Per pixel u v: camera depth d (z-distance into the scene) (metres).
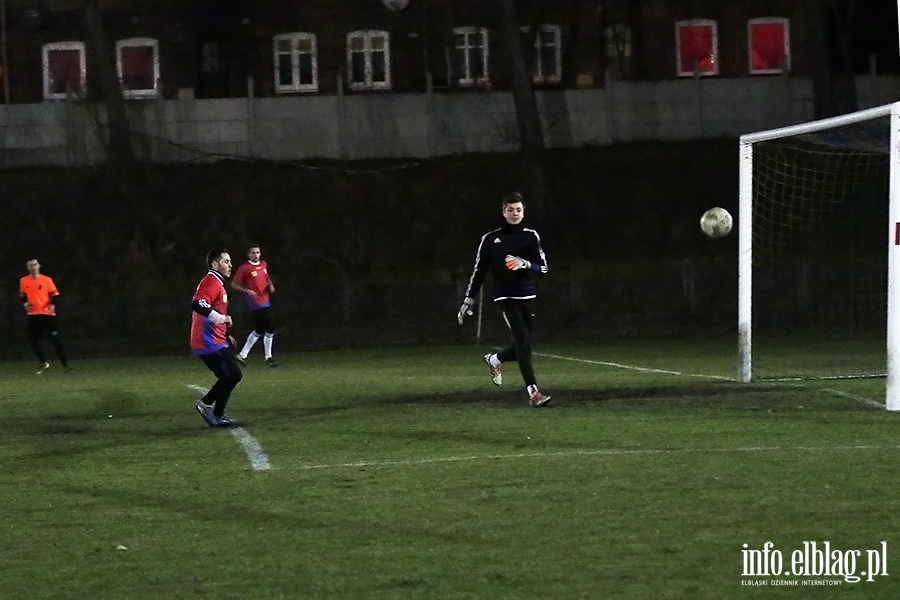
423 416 30.72
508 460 23.03
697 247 84.88
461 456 23.69
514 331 31.88
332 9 98.75
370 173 88.94
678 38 101.12
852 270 74.31
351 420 30.39
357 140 91.12
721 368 45.66
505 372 46.06
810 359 49.09
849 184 76.62
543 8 98.69
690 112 93.19
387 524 17.72
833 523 17.12
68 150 88.50
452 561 15.52
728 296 77.44
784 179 78.62
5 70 96.12
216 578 15.00
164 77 98.00
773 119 93.06
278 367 53.53
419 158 90.88
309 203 86.88
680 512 18.08
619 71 100.62
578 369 46.41
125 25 97.56
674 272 78.00
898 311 29.53
